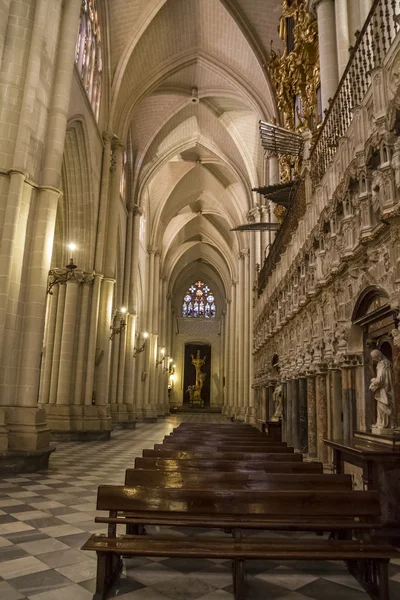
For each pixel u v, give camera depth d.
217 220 40.47
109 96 19.30
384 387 5.39
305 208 9.93
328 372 7.85
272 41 19.91
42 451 9.13
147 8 18.55
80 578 3.66
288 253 12.03
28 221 10.16
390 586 3.58
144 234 33.09
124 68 19.42
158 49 21.30
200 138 28.38
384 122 5.33
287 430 11.48
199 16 20.66
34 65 10.35
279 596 3.41
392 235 5.06
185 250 46.12
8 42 10.37
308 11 13.23
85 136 15.91
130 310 25.19
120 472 9.04
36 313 9.94
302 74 14.44
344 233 6.64
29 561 4.00
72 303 16.03
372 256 5.77
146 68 21.66
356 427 6.62
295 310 10.29
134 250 25.98
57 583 3.54
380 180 5.27
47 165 10.68
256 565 4.07
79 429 15.16
